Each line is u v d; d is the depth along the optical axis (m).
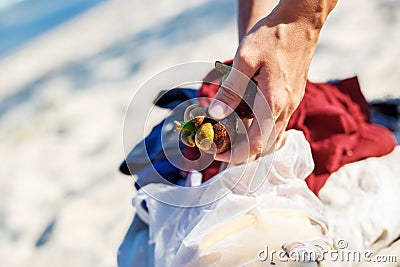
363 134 1.72
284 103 1.27
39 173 2.89
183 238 1.37
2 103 3.92
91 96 3.53
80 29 4.78
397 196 1.59
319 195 1.56
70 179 2.78
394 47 2.87
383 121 2.03
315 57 2.94
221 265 1.23
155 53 3.72
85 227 2.39
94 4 5.33
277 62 1.25
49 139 3.19
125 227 2.33
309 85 1.79
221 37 3.54
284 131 1.41
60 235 2.39
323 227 1.35
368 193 1.57
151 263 1.58
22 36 5.27
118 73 3.69
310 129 1.66
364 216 1.52
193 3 4.19
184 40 3.71
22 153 3.15
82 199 2.58
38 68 4.32
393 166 1.66
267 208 1.32
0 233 2.54
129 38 4.15
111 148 2.95
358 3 3.34
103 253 2.23
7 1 6.09
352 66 2.79
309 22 1.25
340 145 1.63
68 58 4.27
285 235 1.24
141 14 4.46
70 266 2.22
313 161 1.57
